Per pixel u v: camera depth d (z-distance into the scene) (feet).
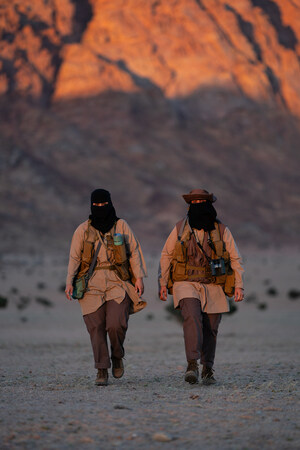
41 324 228.84
